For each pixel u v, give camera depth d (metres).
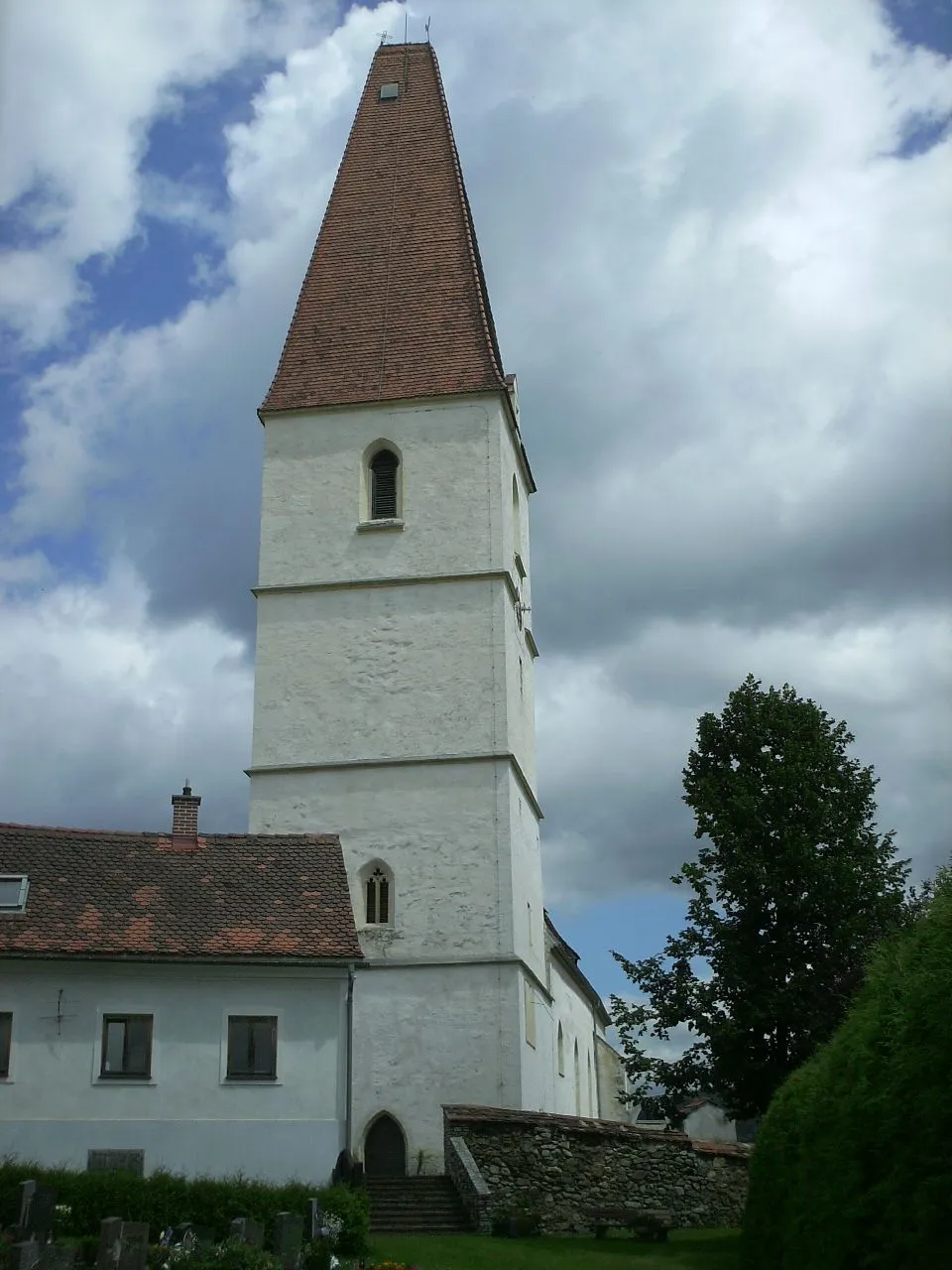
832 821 36.59
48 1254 22.48
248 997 32.84
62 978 32.31
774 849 36.47
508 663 44.78
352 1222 27.44
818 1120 20.36
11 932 32.53
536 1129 33.88
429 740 43.91
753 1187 24.61
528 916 45.09
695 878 36.34
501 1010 40.84
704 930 36.19
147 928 33.41
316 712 44.62
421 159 52.34
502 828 42.75
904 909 35.44
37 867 34.78
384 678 44.75
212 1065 32.22
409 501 46.44
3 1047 31.75
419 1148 39.69
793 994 34.50
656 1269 27.61
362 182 52.25
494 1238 31.25
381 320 49.09
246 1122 31.88
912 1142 17.12
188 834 37.03
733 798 36.47
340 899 35.25
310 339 49.19
